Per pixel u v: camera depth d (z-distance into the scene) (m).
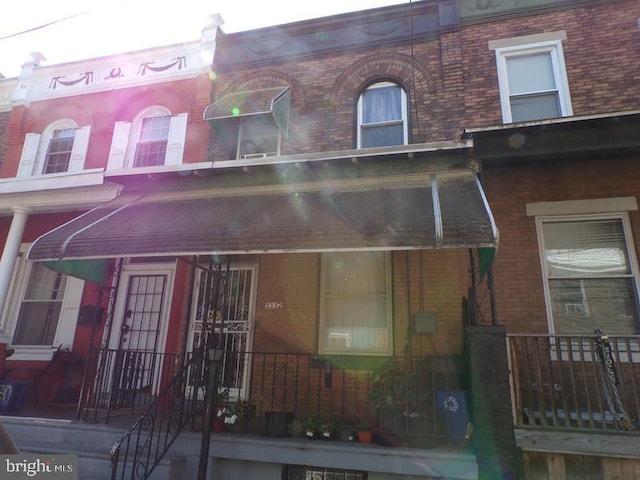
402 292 6.46
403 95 7.61
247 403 5.62
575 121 4.97
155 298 7.92
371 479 4.75
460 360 5.32
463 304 5.86
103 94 9.30
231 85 8.50
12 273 8.05
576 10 7.07
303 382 6.49
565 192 6.14
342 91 7.79
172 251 4.90
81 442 5.40
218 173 6.13
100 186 7.41
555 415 4.40
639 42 6.62
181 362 6.14
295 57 8.24
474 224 4.20
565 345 5.73
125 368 6.29
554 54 7.01
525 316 5.89
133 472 4.38
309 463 4.84
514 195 6.31
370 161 5.62
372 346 6.52
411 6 7.56
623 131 5.08
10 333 8.34
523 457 4.37
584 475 4.24
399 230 4.33
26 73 9.86
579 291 5.96
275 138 7.97
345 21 8.10
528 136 5.27
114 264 8.12
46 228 8.74
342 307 6.79
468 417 4.91
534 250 6.08
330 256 7.04
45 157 9.34
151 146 8.77
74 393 7.70
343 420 5.55
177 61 8.97
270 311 6.93
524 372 5.65
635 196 5.90
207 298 6.06
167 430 4.96
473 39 7.37
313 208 5.20
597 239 6.07
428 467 4.51
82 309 8.16
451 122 7.04
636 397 4.31
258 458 4.98
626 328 5.71
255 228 4.88
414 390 5.29
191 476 5.04
